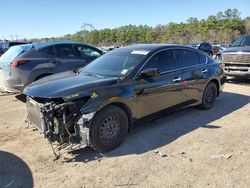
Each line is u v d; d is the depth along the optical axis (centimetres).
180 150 488
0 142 534
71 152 484
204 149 490
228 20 8612
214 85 727
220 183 389
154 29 9888
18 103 836
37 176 416
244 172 416
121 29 9925
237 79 1190
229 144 509
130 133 566
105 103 469
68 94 451
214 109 725
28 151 494
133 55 575
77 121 459
